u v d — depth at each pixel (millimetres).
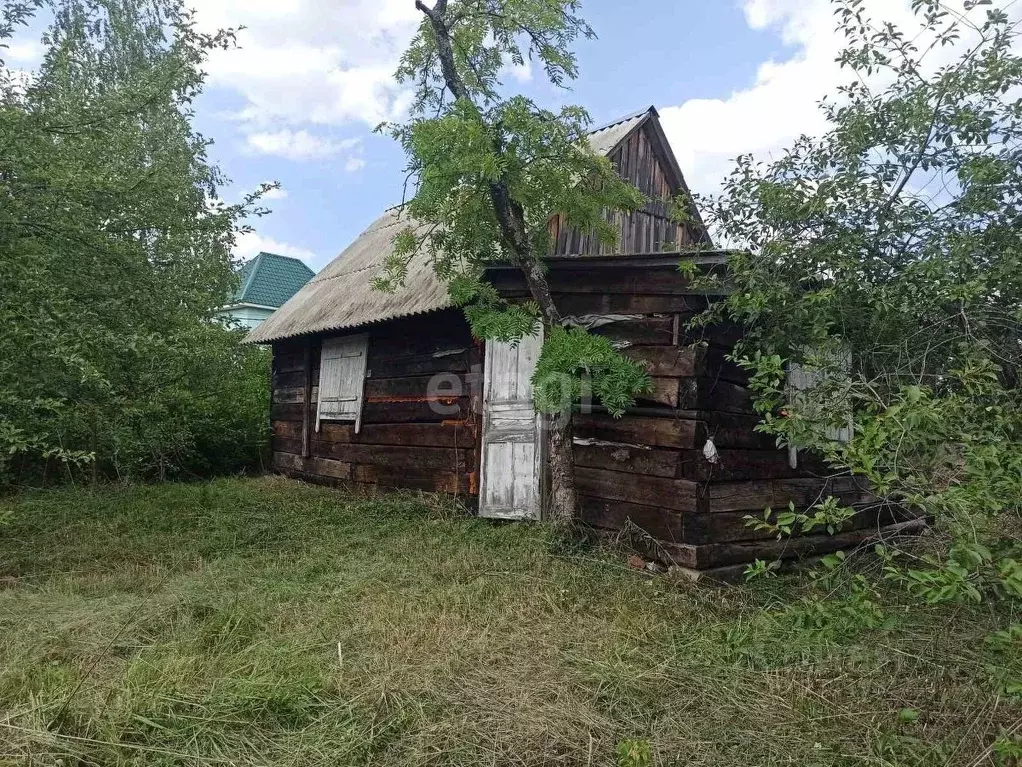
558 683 3256
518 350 6695
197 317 7398
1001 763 2508
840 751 2719
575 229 8219
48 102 5582
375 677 3217
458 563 5246
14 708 2814
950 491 2543
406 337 8109
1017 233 3965
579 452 5996
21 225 5191
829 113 4590
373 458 8477
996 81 3801
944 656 3303
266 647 3594
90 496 8133
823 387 3801
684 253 5066
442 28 5781
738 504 5398
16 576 5051
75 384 5695
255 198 6949
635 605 4422
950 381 3994
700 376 5188
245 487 9289
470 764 2605
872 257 4457
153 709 2840
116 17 14406
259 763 2555
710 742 2793
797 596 4715
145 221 6273
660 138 9781
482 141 5145
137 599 4477
